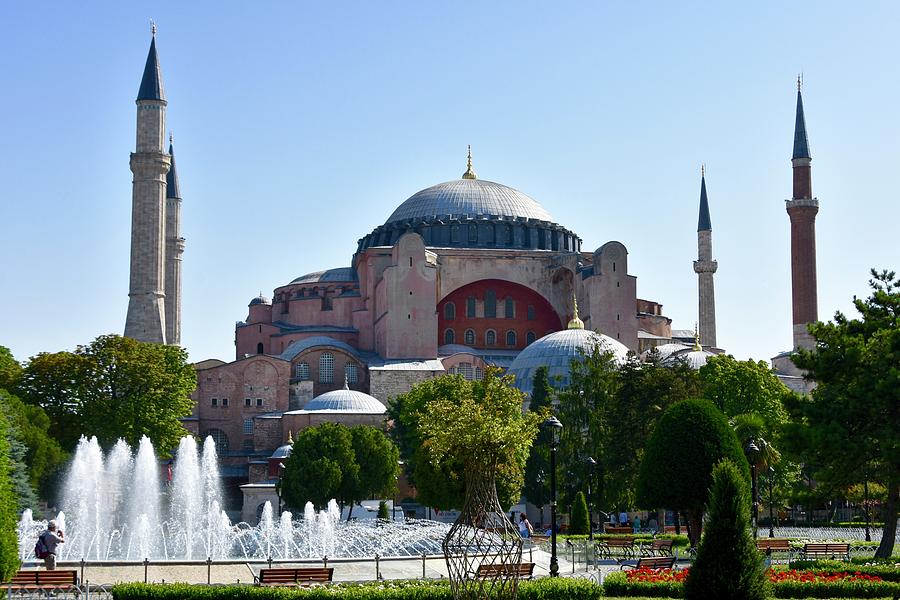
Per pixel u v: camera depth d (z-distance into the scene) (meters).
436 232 136.00
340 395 116.50
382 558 46.56
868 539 66.81
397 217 142.62
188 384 99.94
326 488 87.06
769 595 30.72
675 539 62.66
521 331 132.50
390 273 123.75
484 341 132.00
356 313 134.00
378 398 118.75
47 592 36.34
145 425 89.56
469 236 135.88
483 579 30.22
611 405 84.50
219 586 36.00
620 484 79.44
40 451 74.62
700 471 53.47
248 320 146.38
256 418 117.75
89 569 44.34
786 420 88.50
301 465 88.25
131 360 89.81
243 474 118.94
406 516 102.56
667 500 54.16
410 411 97.62
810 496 53.28
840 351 53.69
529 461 87.81
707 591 30.58
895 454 49.09
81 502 75.12
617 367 97.31
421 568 45.44
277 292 143.62
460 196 140.00
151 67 121.25
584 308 125.12
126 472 82.69
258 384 124.69
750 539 30.77
